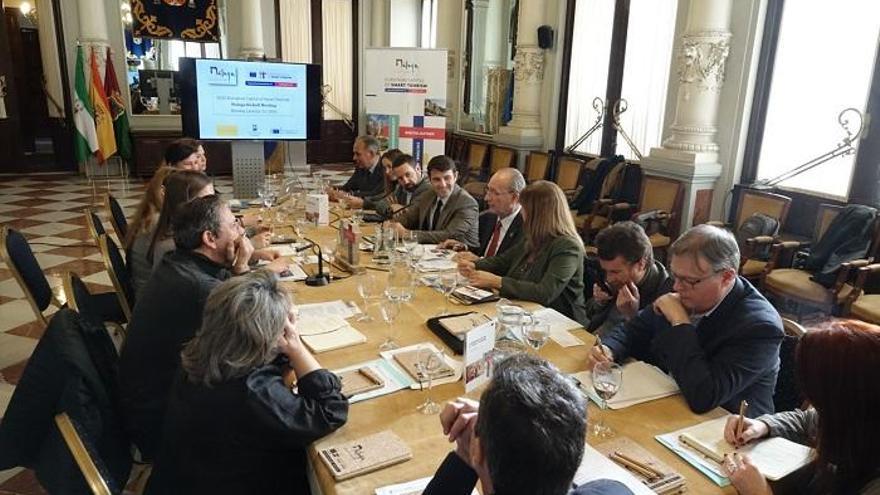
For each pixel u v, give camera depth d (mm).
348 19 11023
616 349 1928
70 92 9180
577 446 875
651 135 6168
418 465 1357
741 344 1687
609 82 6574
